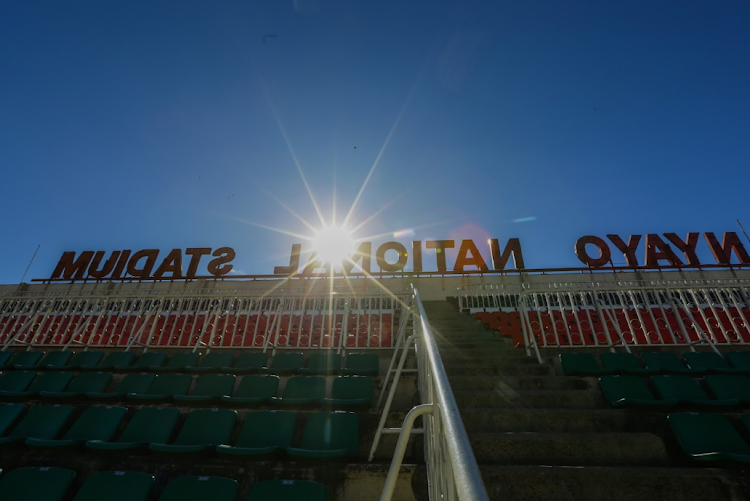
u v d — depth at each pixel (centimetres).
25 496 335
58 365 713
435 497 204
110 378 627
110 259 1576
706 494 285
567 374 562
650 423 389
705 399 425
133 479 340
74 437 459
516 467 305
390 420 453
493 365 555
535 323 1181
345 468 373
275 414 456
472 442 347
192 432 451
